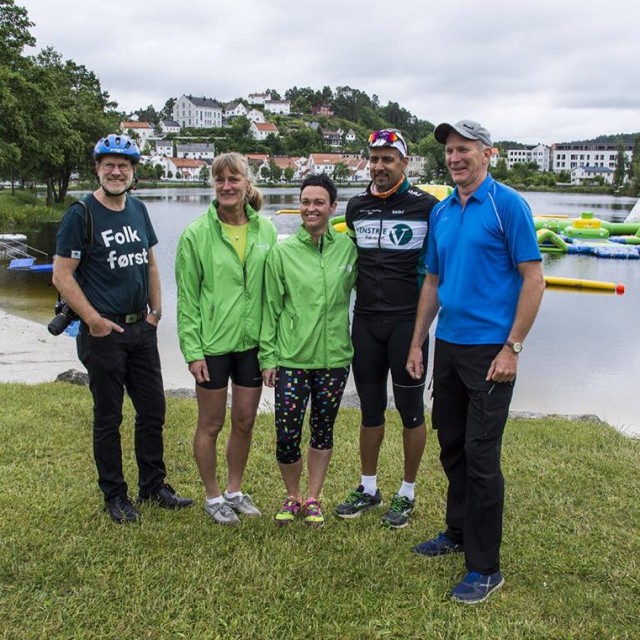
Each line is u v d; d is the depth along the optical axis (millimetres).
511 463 4559
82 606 2783
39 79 31406
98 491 3910
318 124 155125
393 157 3314
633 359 10188
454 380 3111
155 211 45594
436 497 4004
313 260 3463
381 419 3701
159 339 10789
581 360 10078
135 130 134000
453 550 3320
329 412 3596
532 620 2742
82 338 3467
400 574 3090
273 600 2865
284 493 4051
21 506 3662
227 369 3502
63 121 32062
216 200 3465
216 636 2625
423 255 3436
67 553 3176
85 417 5395
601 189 94125
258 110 152500
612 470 4383
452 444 3227
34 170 39625
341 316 3512
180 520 3586
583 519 3652
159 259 21375
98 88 49656
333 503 3922
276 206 51469
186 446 4812
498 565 2977
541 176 104125
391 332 3471
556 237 24766
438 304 3344
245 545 3312
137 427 3750
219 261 3420
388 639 2637
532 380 8977
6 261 20797
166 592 2900
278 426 3547
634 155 101438
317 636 2645
